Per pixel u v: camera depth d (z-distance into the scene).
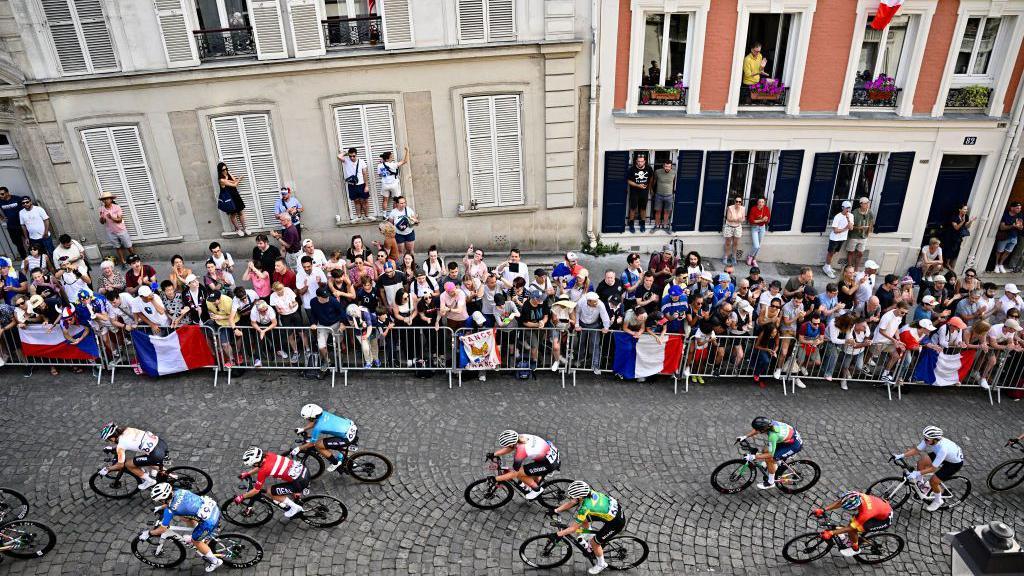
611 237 15.37
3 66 12.40
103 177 13.59
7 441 9.51
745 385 11.34
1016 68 14.03
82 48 12.53
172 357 10.66
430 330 10.88
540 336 11.08
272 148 13.77
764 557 8.31
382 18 12.88
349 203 14.41
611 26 13.40
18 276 11.99
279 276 11.70
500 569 8.01
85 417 10.02
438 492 9.02
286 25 12.85
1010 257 15.61
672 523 8.70
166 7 12.48
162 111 13.23
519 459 8.16
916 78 14.03
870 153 14.88
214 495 8.75
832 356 11.12
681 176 14.74
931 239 14.35
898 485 8.89
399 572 7.92
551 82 13.73
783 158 14.60
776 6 13.38
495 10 13.06
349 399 10.61
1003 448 10.24
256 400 10.50
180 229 14.24
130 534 8.22
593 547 7.73
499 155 14.36
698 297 10.77
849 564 8.27
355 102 13.54
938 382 11.18
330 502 8.39
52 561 7.86
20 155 13.38
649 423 10.37
